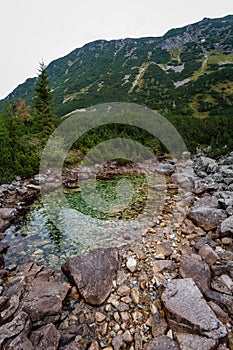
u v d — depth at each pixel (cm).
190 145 1712
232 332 352
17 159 1252
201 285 429
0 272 500
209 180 1026
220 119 1986
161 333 356
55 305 396
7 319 362
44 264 540
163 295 397
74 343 349
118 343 351
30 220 772
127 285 463
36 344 330
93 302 420
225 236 582
